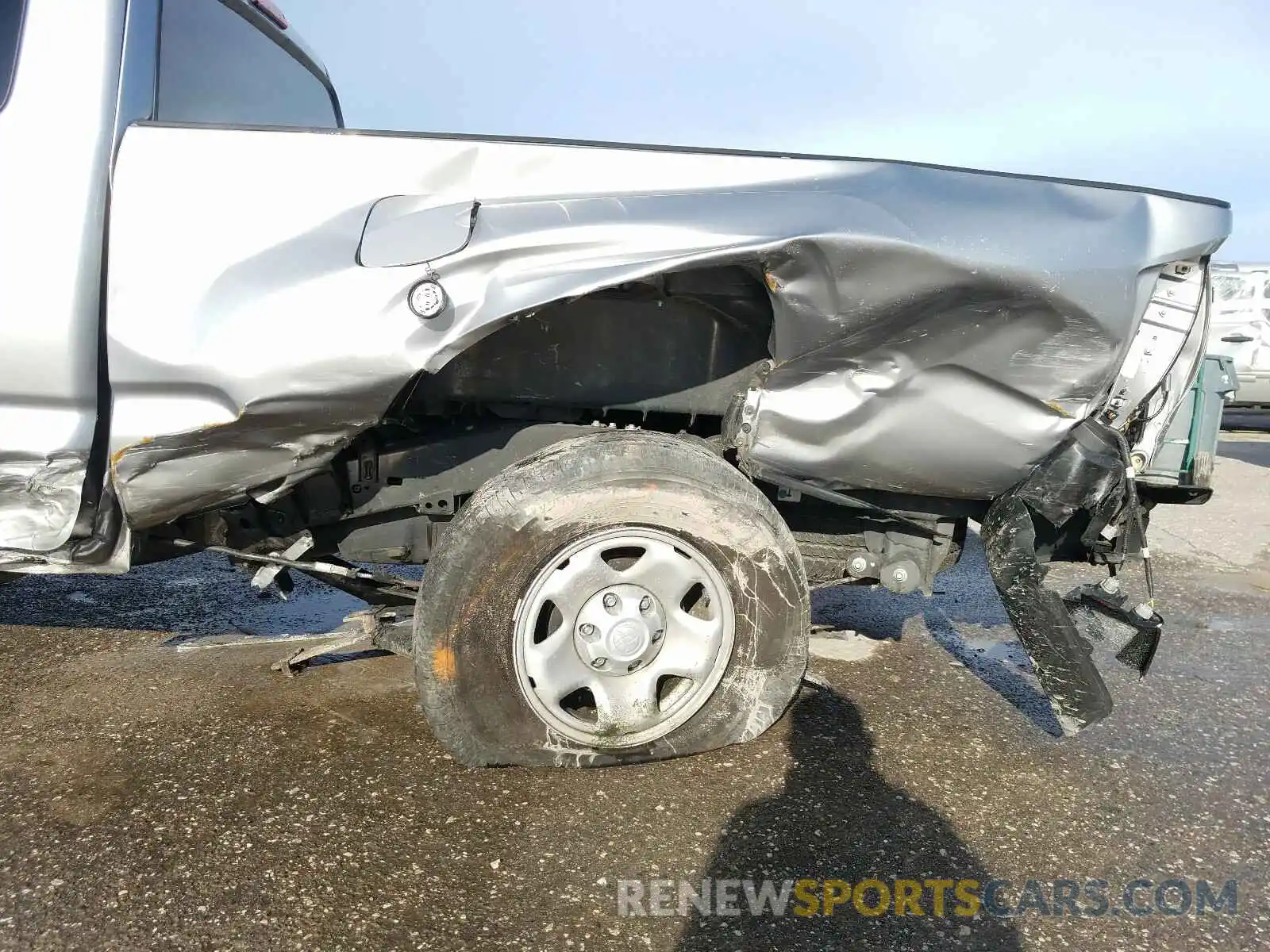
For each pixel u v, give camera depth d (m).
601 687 2.20
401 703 2.70
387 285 1.98
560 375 2.42
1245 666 3.33
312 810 2.10
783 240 1.94
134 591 3.95
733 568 2.19
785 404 2.13
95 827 2.02
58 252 2.09
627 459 2.09
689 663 2.22
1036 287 1.98
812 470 2.20
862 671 3.12
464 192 2.11
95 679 2.89
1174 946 1.74
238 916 1.73
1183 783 2.38
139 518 2.15
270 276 2.01
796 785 2.27
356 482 2.55
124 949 1.64
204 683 2.86
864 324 2.04
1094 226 2.04
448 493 2.55
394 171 2.11
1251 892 1.91
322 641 2.93
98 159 2.11
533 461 2.13
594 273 1.95
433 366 1.98
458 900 1.79
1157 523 6.11
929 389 2.10
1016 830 2.12
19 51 2.13
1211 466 2.69
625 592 2.16
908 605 4.00
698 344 2.39
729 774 2.31
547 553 2.10
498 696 2.15
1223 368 2.69
